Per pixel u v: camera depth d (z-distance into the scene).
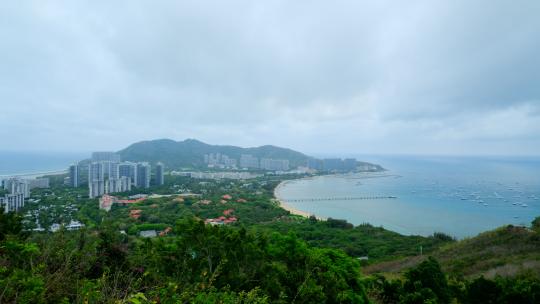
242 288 6.04
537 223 26.55
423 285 10.97
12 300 2.72
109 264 4.79
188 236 6.52
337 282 7.07
